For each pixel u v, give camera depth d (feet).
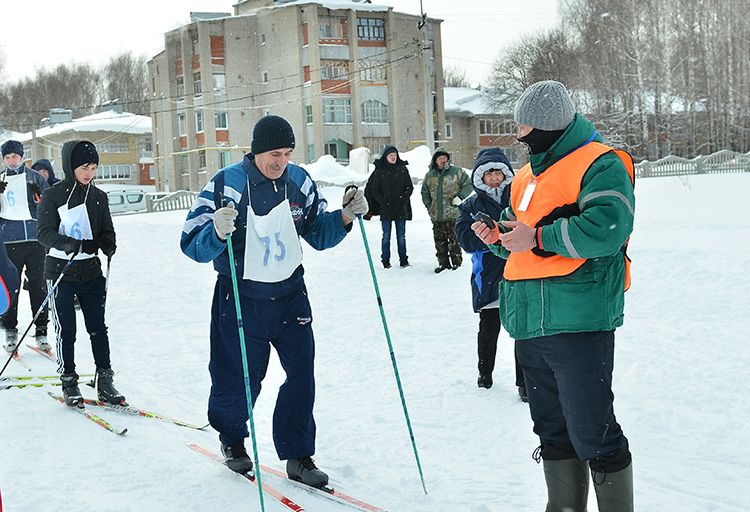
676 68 127.85
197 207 11.69
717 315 21.66
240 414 12.41
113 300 32.09
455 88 215.31
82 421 15.71
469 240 16.56
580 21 148.97
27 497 11.75
